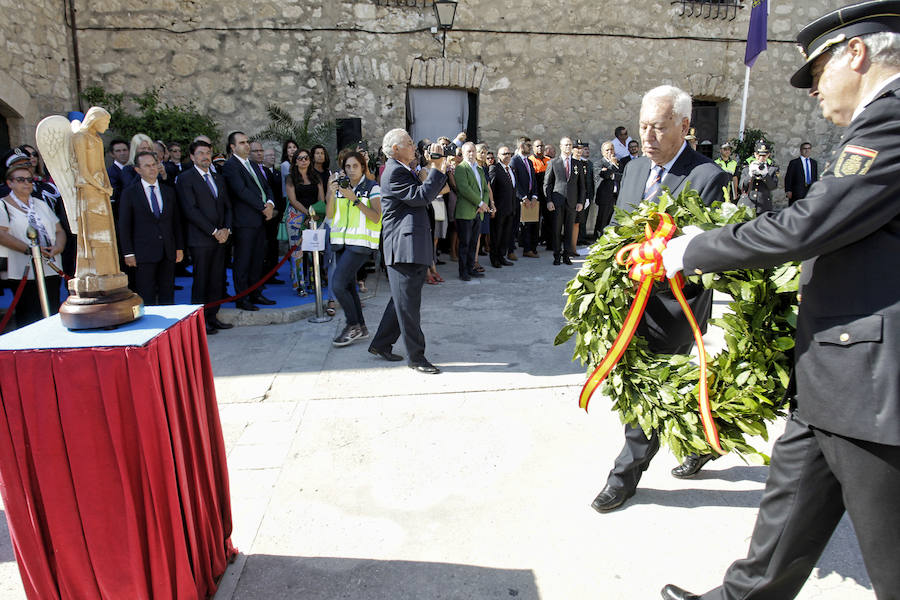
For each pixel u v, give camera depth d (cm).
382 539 240
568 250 875
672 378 209
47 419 164
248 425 341
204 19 927
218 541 214
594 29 1048
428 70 1005
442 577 218
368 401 371
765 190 722
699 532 241
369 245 462
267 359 454
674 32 1073
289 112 966
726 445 196
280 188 703
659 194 257
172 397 179
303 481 282
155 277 513
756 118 1120
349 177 462
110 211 188
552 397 371
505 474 285
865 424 132
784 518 159
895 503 135
